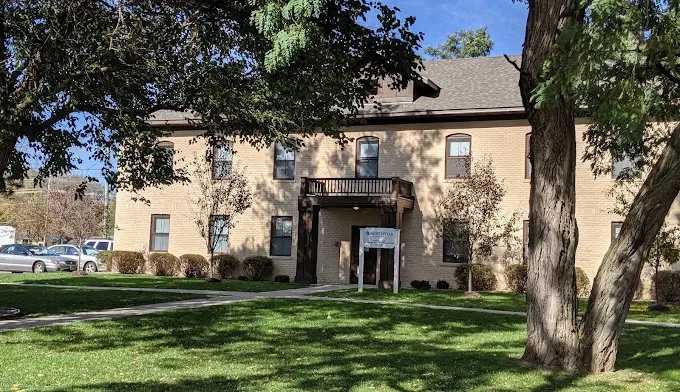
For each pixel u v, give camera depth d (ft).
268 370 25.84
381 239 65.82
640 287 69.87
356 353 30.42
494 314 48.03
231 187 77.30
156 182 50.24
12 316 41.06
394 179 75.36
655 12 23.61
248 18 38.42
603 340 26.50
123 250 93.40
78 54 36.06
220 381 23.53
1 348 30.04
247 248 87.61
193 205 90.12
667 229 63.62
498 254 75.77
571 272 27.27
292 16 30.19
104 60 36.86
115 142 44.62
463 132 78.59
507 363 27.68
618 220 71.36
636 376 25.63
